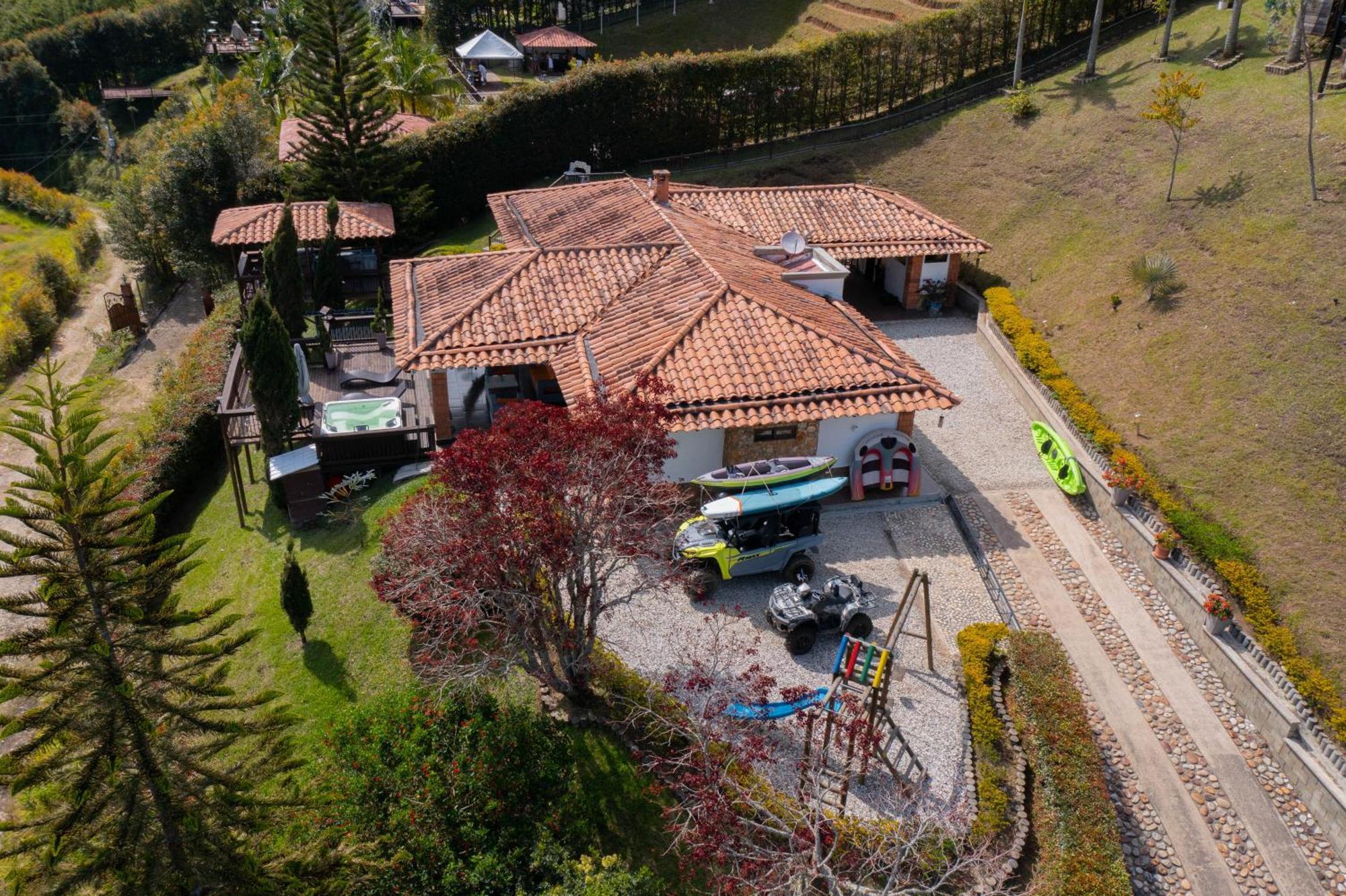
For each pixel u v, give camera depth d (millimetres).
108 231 57031
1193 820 16484
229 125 44094
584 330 25750
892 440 23781
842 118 48156
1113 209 33781
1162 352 27016
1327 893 15430
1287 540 20672
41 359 44625
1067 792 15883
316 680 19031
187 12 105688
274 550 23297
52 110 91500
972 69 48500
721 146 48188
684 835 15078
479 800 14625
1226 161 31844
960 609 20484
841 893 13172
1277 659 18297
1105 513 23328
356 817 14312
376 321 30672
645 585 17938
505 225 34531
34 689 11320
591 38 71062
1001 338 31094
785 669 18625
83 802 11391
